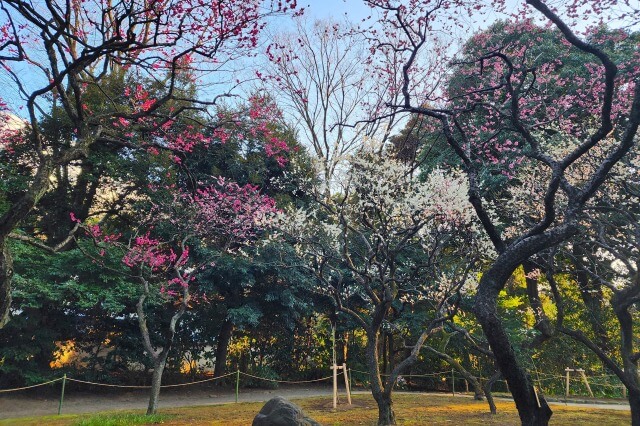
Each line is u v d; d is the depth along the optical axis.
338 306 9.11
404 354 18.42
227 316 15.11
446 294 9.23
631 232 9.62
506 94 11.09
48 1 5.36
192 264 14.25
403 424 8.48
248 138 13.91
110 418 8.71
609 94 4.84
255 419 7.07
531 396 4.60
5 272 5.21
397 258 13.70
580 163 9.80
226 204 13.16
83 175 14.07
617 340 16.20
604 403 12.77
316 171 10.08
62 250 13.56
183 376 16.50
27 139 13.17
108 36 7.49
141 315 10.77
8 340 12.18
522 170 11.68
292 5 6.40
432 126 13.76
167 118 7.09
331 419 9.17
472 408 10.93
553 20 5.08
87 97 13.01
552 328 10.37
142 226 13.38
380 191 8.74
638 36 12.38
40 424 8.51
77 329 13.83
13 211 5.10
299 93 15.45
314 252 9.70
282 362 18.50
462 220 8.53
